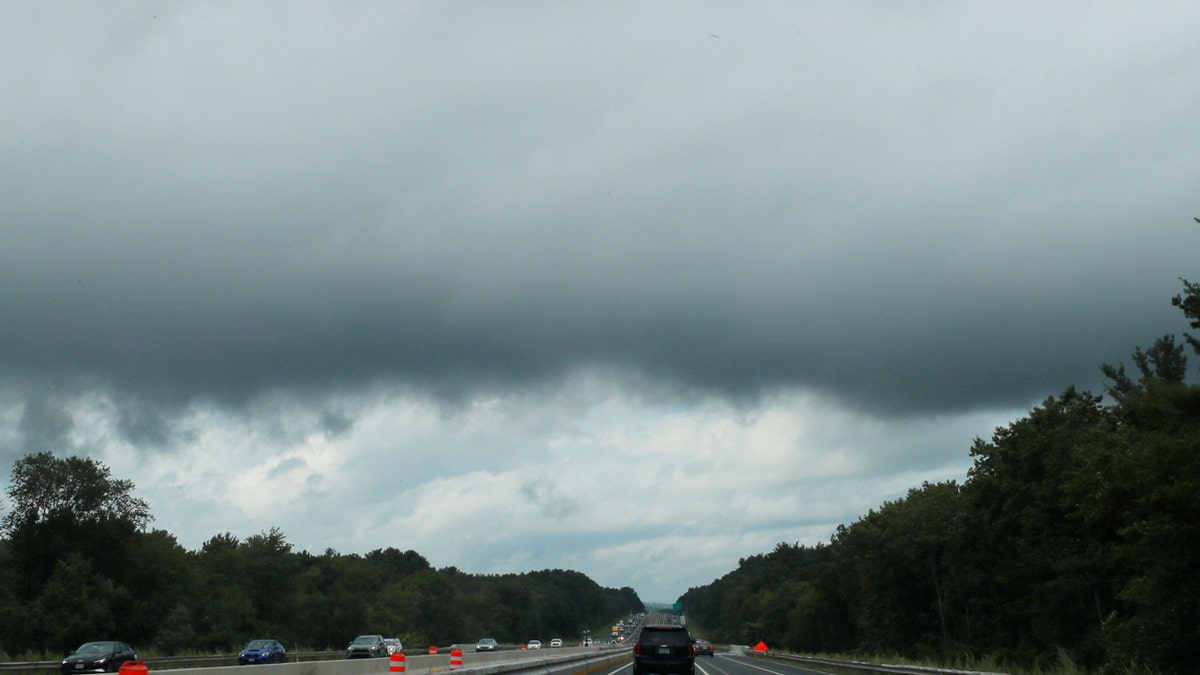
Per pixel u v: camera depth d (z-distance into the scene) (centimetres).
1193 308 3055
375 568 16400
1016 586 5881
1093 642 4603
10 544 7544
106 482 7981
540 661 3525
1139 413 3462
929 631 8338
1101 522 3681
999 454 5700
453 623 16788
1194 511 2664
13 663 4684
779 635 15738
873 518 10069
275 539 11606
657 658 3591
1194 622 2805
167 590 8481
